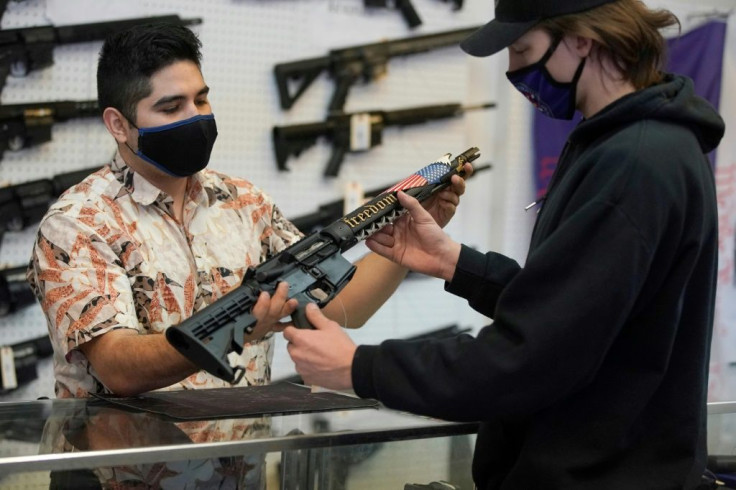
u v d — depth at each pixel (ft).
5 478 3.47
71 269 5.36
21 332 9.75
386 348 3.88
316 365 3.95
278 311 3.99
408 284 11.68
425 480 4.42
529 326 3.63
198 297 5.92
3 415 4.40
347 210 11.23
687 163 3.83
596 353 3.64
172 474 3.80
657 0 12.53
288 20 10.79
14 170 9.55
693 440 3.99
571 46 4.01
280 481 4.04
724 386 12.94
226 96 10.54
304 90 10.89
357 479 4.20
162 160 5.65
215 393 5.25
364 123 11.12
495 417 3.77
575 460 3.92
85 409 4.61
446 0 11.71
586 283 3.61
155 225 5.85
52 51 9.56
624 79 4.03
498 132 12.12
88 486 3.64
